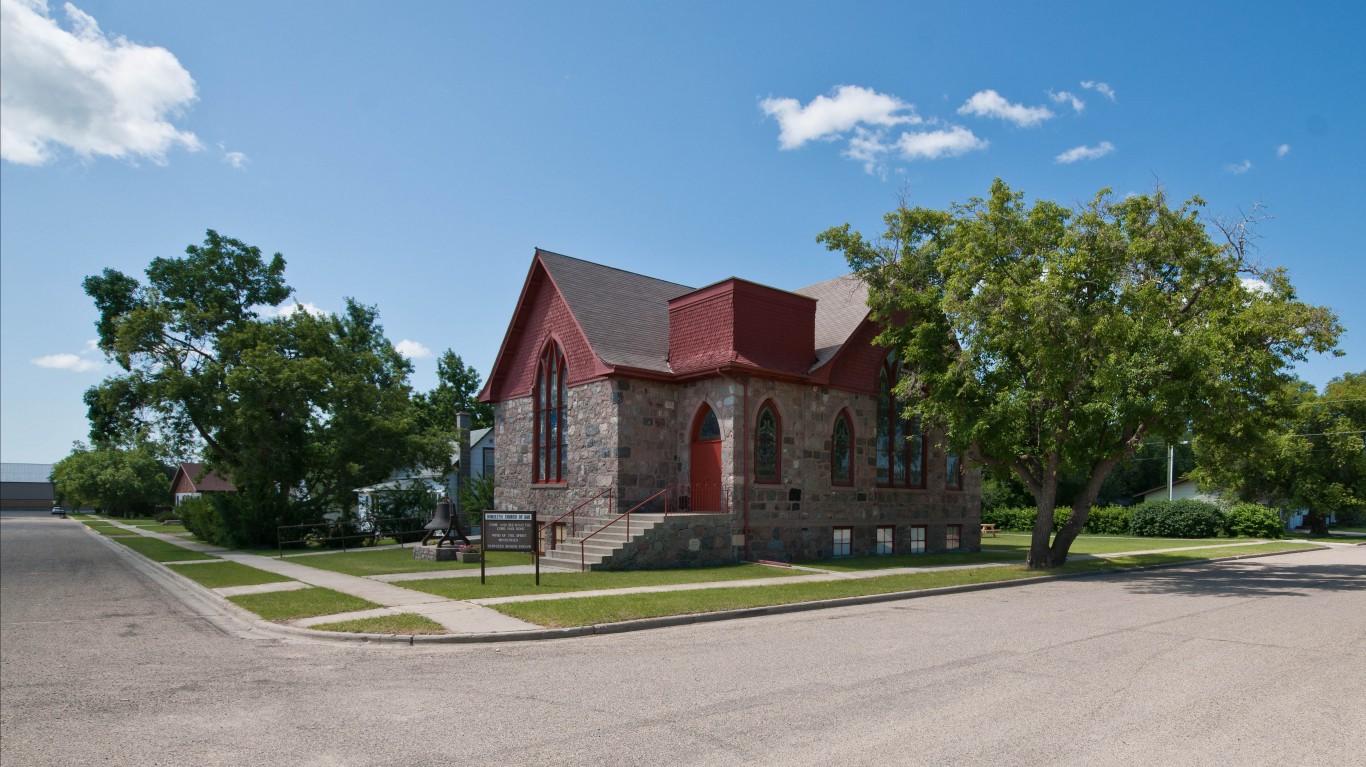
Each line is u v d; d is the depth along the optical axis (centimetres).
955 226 2280
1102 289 2177
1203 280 2172
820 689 879
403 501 3641
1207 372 1936
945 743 687
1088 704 812
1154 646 1127
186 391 3225
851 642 1170
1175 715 774
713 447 2420
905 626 1319
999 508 5369
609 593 1619
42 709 830
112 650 1163
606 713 791
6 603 1714
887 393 2812
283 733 736
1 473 14562
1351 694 855
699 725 746
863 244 2353
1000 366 2206
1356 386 5494
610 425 2438
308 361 3269
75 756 677
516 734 723
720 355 2392
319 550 3153
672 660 1048
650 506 2452
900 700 830
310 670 1012
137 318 3269
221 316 3562
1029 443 2316
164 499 9488
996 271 2152
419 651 1135
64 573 2442
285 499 3359
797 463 2473
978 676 938
